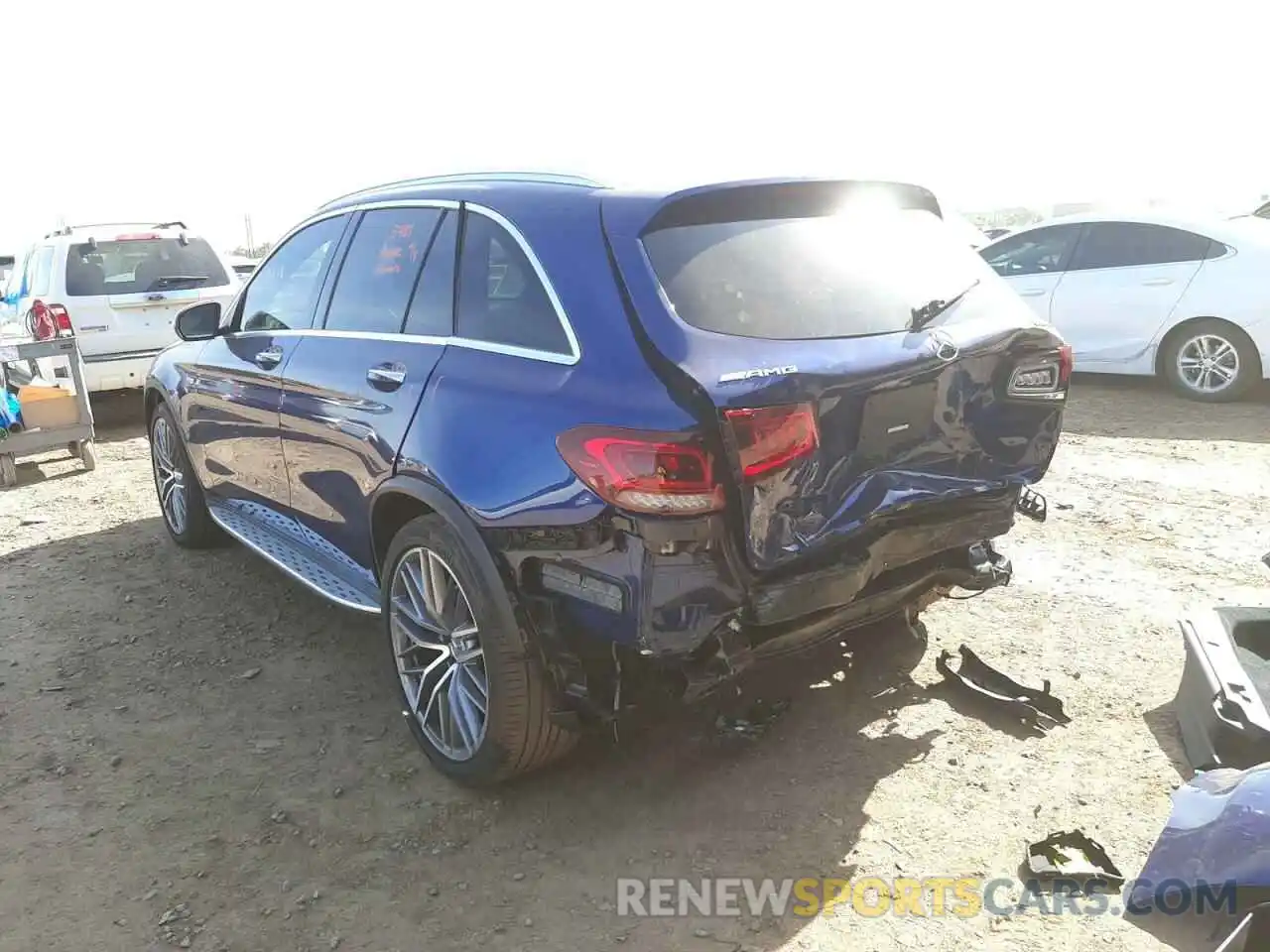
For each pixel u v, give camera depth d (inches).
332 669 162.1
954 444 118.0
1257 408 317.7
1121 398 343.0
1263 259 313.7
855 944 100.1
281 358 162.9
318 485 153.6
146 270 356.5
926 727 137.7
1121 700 142.8
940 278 123.6
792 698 146.2
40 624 182.1
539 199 121.6
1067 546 203.6
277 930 104.7
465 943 102.2
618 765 132.0
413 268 138.2
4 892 111.3
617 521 99.8
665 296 104.9
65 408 289.4
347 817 123.3
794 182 117.2
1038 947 99.1
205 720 146.9
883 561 114.0
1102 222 349.1
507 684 114.2
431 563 124.7
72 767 135.4
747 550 100.0
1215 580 183.9
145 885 112.0
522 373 113.7
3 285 509.0
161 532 235.9
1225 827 81.0
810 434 101.9
